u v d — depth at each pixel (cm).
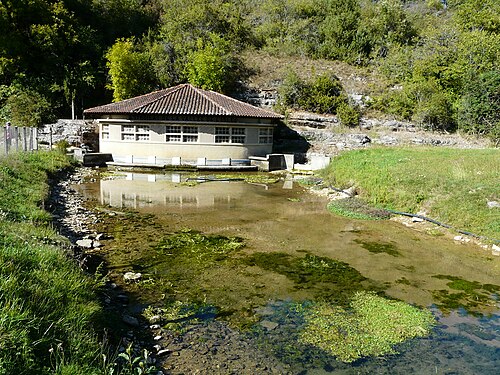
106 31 3428
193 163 2098
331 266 715
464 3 3878
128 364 359
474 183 1111
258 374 391
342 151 2214
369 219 1061
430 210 1059
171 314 512
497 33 3262
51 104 2600
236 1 4241
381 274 684
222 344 445
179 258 730
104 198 1240
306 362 416
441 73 2906
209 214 1080
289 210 1155
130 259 714
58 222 896
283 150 2438
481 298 595
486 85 2561
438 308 559
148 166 2014
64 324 364
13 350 294
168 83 2964
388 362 422
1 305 332
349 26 3712
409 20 3869
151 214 1060
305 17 3941
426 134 2619
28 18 2842
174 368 394
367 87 3089
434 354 441
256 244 831
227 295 579
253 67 3319
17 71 2752
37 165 1380
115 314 491
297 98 2916
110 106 2173
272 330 481
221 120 2125
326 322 505
